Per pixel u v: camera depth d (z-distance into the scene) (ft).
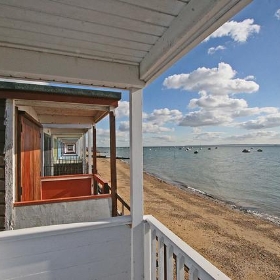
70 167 33.27
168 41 4.48
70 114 14.76
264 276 17.40
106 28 4.47
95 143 17.02
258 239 24.85
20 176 9.64
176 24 4.14
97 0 3.62
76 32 4.61
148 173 96.78
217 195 54.80
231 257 20.33
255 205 45.47
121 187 53.98
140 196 6.68
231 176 91.09
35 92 8.86
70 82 6.14
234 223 30.58
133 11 3.92
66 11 3.92
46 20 4.18
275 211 40.27
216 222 30.60
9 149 8.66
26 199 11.08
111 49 5.37
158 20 4.22
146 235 6.59
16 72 5.24
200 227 28.19
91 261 6.25
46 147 21.07
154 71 5.66
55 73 5.51
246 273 17.74
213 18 3.40
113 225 6.43
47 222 9.77
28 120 11.50
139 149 6.71
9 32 4.58
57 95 9.23
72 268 6.07
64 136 30.66
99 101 10.02
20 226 9.14
